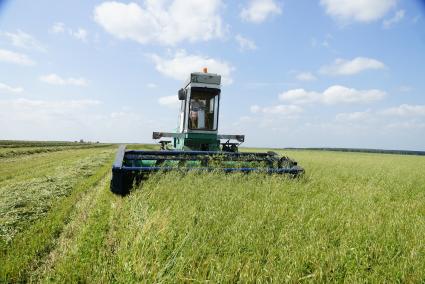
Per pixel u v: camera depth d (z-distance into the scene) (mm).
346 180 11391
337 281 3594
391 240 4523
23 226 5828
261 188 7805
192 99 11242
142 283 3609
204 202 6418
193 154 9805
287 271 3721
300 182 8891
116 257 4371
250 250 4305
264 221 5391
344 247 4254
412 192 9586
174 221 5297
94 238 4992
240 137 11477
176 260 4066
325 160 22719
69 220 6379
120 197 7863
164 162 9242
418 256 4051
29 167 15578
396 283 3586
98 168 15383
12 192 8773
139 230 5047
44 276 3973
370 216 5707
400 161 26422
